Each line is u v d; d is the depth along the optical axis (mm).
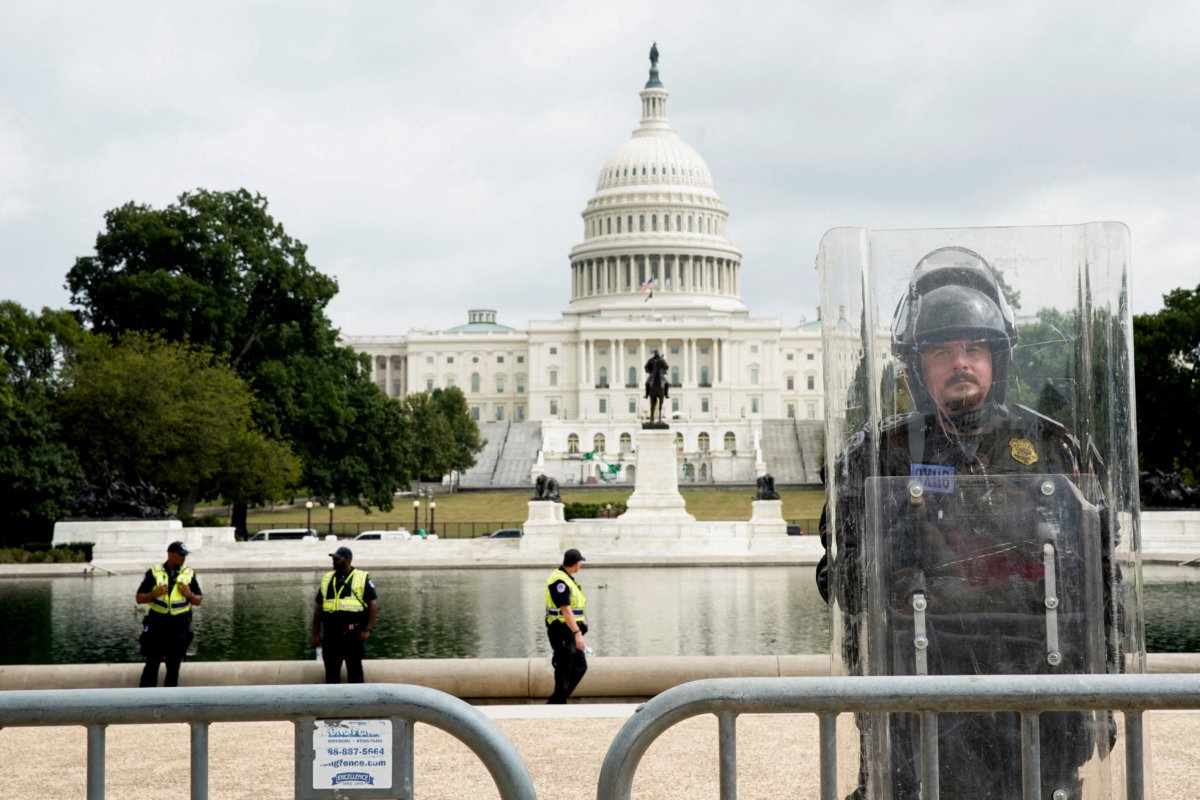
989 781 5898
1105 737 5910
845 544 6168
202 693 5180
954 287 6281
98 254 77438
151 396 62312
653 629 28750
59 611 34125
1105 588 6094
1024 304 6281
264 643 26734
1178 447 74562
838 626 6219
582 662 16312
